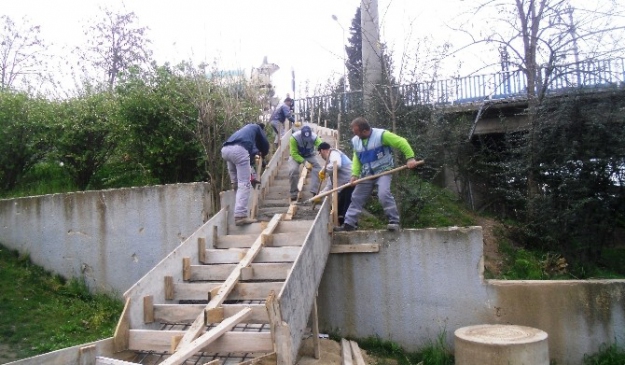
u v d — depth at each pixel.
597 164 9.32
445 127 11.45
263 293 4.78
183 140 8.87
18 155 9.77
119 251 7.69
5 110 9.60
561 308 6.48
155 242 7.54
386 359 6.57
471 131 11.58
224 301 4.86
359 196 7.17
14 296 7.12
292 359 4.15
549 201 9.48
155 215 7.56
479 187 11.72
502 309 6.62
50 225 8.12
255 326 4.73
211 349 4.11
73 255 7.93
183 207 7.45
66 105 9.86
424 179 11.45
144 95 8.80
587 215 9.33
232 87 9.61
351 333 7.00
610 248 10.59
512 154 10.73
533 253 9.41
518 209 10.57
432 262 6.84
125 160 9.38
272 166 9.77
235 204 6.82
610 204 9.48
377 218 9.23
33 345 6.08
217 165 8.42
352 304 7.03
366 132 6.91
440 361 6.41
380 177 6.97
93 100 9.77
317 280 5.77
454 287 6.76
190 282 5.38
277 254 5.57
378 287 6.98
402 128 10.55
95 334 6.54
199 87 8.66
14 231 8.36
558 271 8.80
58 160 9.81
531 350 5.43
